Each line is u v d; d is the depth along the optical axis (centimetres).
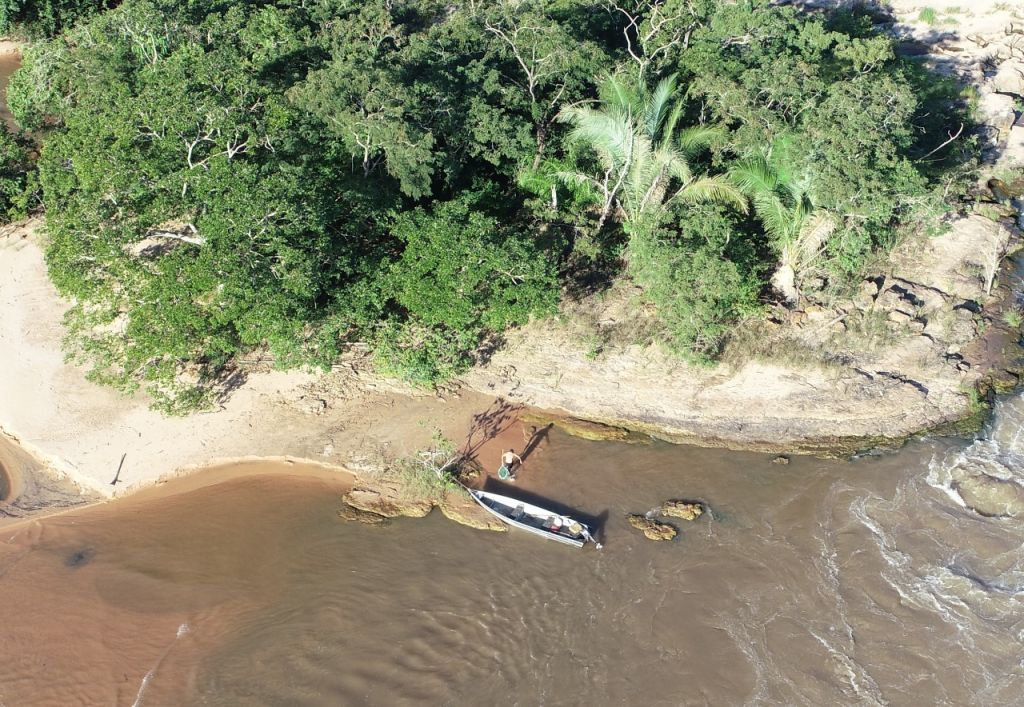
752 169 3828
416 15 5791
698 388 3950
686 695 2970
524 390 4056
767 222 3956
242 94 4256
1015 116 5284
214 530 3578
